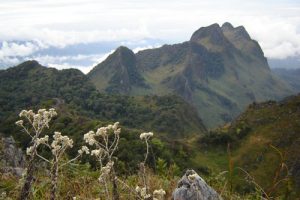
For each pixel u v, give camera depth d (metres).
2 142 12.90
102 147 4.41
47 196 6.15
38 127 4.21
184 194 5.89
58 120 84.06
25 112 4.27
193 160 103.75
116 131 4.37
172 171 9.06
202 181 6.24
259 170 103.88
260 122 137.00
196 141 135.50
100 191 6.48
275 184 5.79
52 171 4.14
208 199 6.01
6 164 11.18
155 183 7.40
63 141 4.18
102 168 4.32
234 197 6.94
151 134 4.90
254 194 6.75
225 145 129.62
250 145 124.81
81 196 6.53
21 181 5.57
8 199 6.41
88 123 80.25
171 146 91.69
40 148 5.79
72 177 7.89
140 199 4.35
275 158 105.69
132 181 7.19
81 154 4.32
